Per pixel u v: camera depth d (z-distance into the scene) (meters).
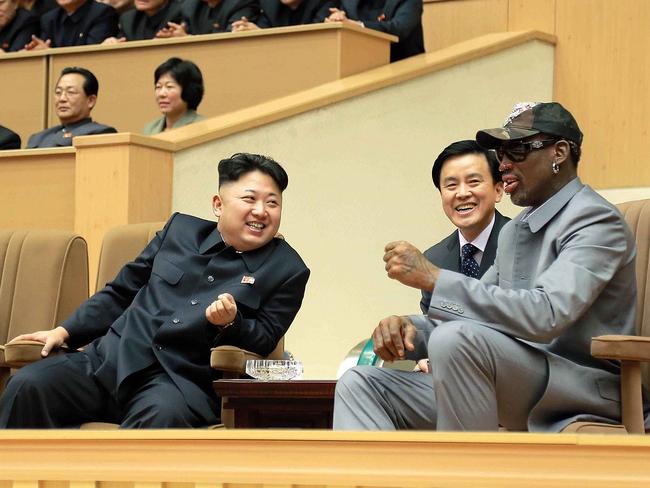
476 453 4.34
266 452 4.56
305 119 12.22
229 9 15.41
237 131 11.76
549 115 6.65
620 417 6.34
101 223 11.20
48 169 11.61
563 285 6.21
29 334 8.10
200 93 13.61
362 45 13.83
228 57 14.23
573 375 6.27
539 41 14.70
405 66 13.24
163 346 7.67
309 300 12.18
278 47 13.96
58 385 7.55
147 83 14.75
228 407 7.25
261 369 7.44
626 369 6.21
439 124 13.35
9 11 16.67
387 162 12.80
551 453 4.27
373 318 12.43
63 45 16.34
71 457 4.80
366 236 12.59
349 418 6.42
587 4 14.77
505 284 6.78
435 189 13.14
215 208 8.26
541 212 6.65
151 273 8.06
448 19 16.09
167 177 11.35
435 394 6.09
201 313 7.71
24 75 15.55
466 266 8.48
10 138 13.48
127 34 16.14
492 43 14.01
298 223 12.17
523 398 6.24
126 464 4.72
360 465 4.45
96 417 7.77
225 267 7.93
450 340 6.00
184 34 15.23
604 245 6.39
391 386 6.48
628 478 4.19
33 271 8.84
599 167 14.67
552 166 6.65
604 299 6.50
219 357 7.34
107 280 8.78
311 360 12.16
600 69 14.69
